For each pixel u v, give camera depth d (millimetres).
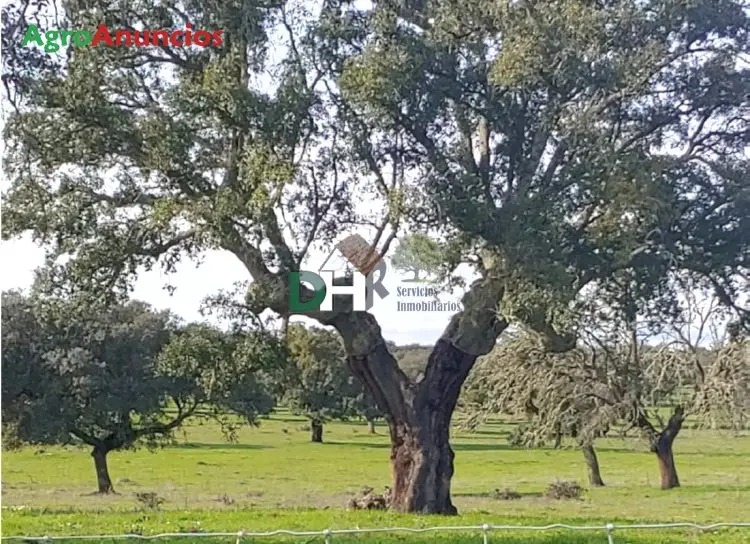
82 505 29094
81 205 21156
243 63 19562
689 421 45125
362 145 19797
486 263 20359
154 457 67938
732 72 20312
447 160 19719
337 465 61250
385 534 16516
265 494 37156
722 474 54500
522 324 20875
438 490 22156
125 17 19344
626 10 18672
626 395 42500
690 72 20453
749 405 42031
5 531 16594
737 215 20750
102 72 19422
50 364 42250
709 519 25406
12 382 42062
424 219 19078
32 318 42188
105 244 21312
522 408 44062
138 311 44469
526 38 18250
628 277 20500
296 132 18641
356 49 19766
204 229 19094
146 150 19453
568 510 28906
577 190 18500
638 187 17953
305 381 61406
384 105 18938
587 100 19125
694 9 18766
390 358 22391
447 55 19734
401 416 22344
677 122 21062
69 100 18750
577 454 75250
